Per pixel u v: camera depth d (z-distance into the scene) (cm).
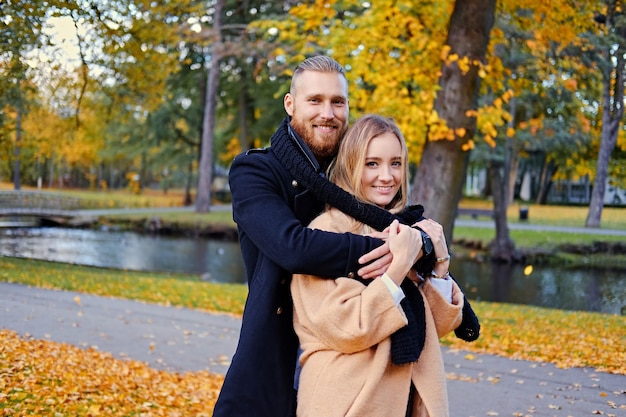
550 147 1939
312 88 230
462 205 3631
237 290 1287
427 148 879
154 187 6141
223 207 4122
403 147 228
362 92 913
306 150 228
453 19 850
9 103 1205
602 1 1011
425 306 219
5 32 823
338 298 205
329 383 205
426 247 217
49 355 596
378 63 915
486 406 508
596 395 536
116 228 3080
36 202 3266
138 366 621
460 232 2448
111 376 562
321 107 230
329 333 204
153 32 1121
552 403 515
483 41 843
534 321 922
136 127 3928
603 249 1734
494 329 843
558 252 1906
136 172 6169
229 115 4447
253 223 216
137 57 1180
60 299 1004
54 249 2302
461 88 841
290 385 221
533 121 1218
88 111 1692
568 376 602
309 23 928
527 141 2003
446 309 222
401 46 902
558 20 923
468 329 240
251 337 216
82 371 559
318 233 210
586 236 1780
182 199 4778
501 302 1452
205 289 1277
